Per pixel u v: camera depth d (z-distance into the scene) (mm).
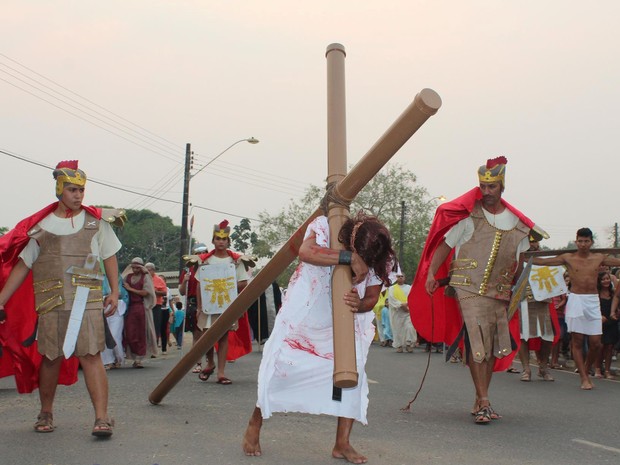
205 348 5480
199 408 6328
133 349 11055
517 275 6215
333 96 3787
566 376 10086
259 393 4062
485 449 4738
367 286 4027
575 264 8781
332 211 3785
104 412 5000
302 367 4047
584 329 8617
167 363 12172
